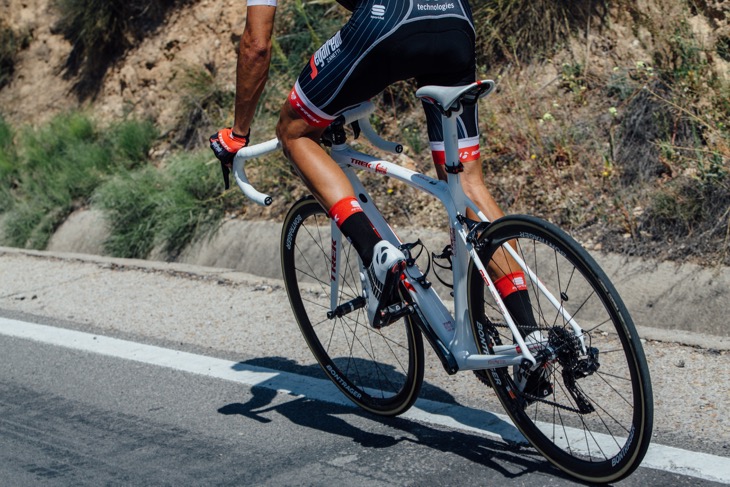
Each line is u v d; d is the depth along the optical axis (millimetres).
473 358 2941
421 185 2994
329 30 6500
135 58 7887
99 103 8047
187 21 7715
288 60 6641
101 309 4969
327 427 3340
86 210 6789
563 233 2678
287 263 3750
